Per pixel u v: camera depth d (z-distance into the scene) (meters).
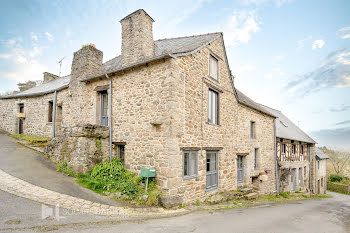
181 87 6.80
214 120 8.83
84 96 9.17
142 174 6.34
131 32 8.69
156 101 6.78
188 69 7.23
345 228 5.66
